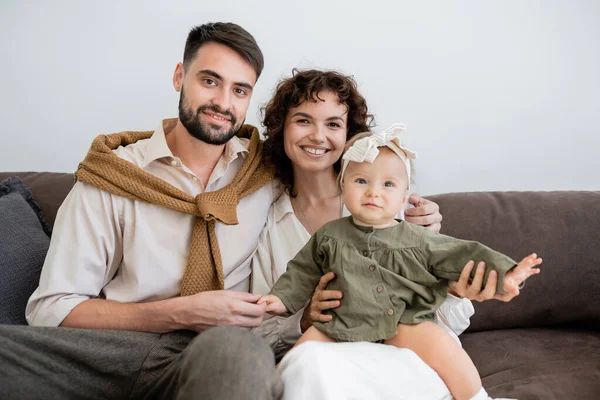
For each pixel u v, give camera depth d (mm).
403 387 904
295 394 838
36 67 1834
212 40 1219
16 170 1876
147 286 1187
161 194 1194
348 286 1052
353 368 892
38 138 1860
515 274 907
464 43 1797
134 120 1847
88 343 1012
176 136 1322
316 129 1278
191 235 1229
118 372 1014
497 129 1820
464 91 1811
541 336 1384
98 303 1132
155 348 1052
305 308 1183
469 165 1834
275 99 1377
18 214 1380
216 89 1223
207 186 1290
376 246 1075
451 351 962
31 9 1810
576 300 1384
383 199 1069
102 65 1828
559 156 1833
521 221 1441
